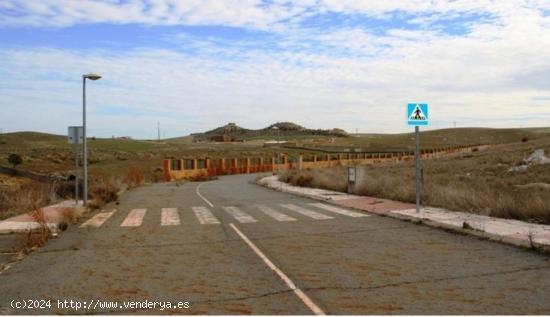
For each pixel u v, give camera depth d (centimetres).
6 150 8806
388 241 1130
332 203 2052
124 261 947
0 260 978
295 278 794
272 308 638
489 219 1379
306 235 1231
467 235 1191
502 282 756
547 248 961
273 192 2852
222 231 1320
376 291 712
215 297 693
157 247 1095
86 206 1909
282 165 6931
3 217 1633
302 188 3014
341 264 894
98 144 12519
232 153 10312
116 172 4281
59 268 893
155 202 2255
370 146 15138
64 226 1382
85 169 1980
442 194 1769
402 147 14625
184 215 1712
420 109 1550
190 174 5141
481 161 5228
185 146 13738
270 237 1208
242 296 696
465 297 678
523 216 1360
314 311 623
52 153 7875
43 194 2156
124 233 1305
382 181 2316
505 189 2048
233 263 916
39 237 1168
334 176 3091
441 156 8612
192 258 968
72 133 1984
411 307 635
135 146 12544
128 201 2322
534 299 666
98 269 880
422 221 1396
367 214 1653
